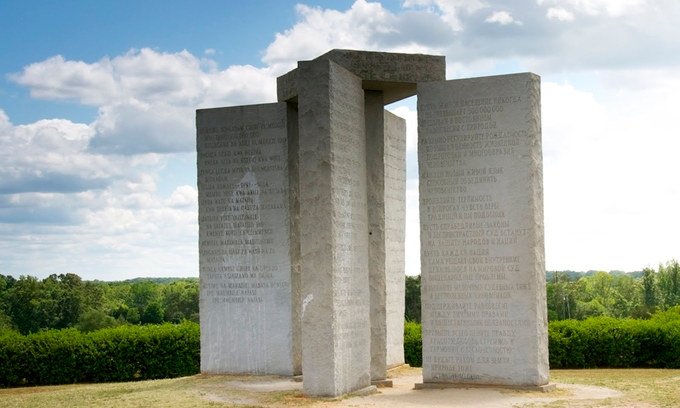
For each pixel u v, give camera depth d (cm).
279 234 1513
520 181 1255
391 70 1327
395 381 1470
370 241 1363
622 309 6631
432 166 1312
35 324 4119
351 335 1203
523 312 1238
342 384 1166
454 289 1286
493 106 1278
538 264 1249
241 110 1553
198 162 1576
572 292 5491
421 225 1312
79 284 4466
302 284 1159
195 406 1104
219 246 1552
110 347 1816
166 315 4825
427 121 1317
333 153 1167
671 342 1822
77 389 1488
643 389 1262
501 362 1248
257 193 1532
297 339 1493
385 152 1723
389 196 1745
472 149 1288
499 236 1262
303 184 1165
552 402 1104
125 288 5869
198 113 1580
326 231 1147
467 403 1109
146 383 1510
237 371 1519
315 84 1171
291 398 1148
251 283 1524
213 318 1546
